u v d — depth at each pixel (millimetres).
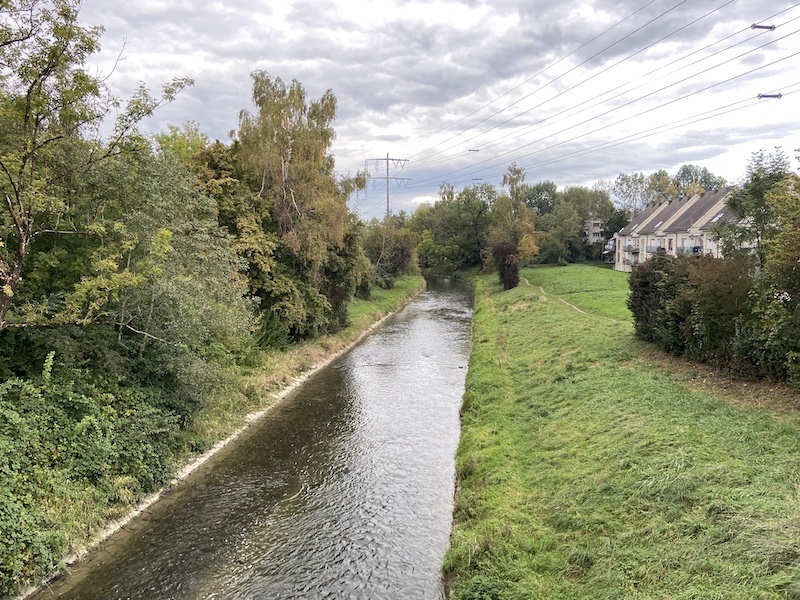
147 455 13219
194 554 10617
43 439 11117
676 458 9922
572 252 82125
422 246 95312
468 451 14180
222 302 17859
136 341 14930
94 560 10312
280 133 28125
